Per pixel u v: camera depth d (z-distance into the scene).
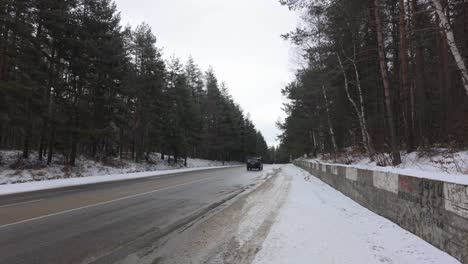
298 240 6.12
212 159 84.31
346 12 16.78
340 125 33.16
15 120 22.42
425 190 5.80
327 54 23.27
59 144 28.73
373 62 21.52
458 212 4.76
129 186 17.19
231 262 5.02
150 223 7.88
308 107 39.41
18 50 23.91
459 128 14.11
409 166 12.84
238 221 8.06
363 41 20.52
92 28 29.88
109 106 33.56
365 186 9.55
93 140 32.00
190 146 57.25
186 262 5.06
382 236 6.30
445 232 5.12
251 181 20.67
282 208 9.85
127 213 9.18
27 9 24.73
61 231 7.01
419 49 17.11
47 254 5.41
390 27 18.91
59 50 27.75
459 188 4.75
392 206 7.35
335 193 13.34
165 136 49.97
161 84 44.56
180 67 54.56
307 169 31.91
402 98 17.58
